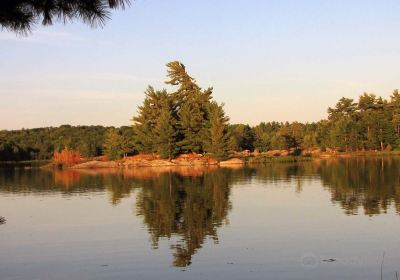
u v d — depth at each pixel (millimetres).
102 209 33156
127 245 21172
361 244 20281
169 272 16734
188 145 95688
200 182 52969
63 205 36031
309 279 15547
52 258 19250
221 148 91438
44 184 55594
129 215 30047
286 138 123188
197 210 31469
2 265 18328
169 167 88125
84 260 18766
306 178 54031
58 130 164375
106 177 65438
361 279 15461
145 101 99250
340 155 110750
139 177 63312
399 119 114500
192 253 19375
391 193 37312
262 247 20156
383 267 16750
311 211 29562
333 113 127375
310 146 125375
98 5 8078
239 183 50281
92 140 134375
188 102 98312
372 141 112812
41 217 30125
